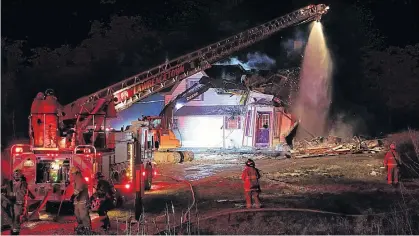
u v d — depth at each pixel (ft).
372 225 36.86
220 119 125.29
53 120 49.24
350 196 52.37
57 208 47.91
